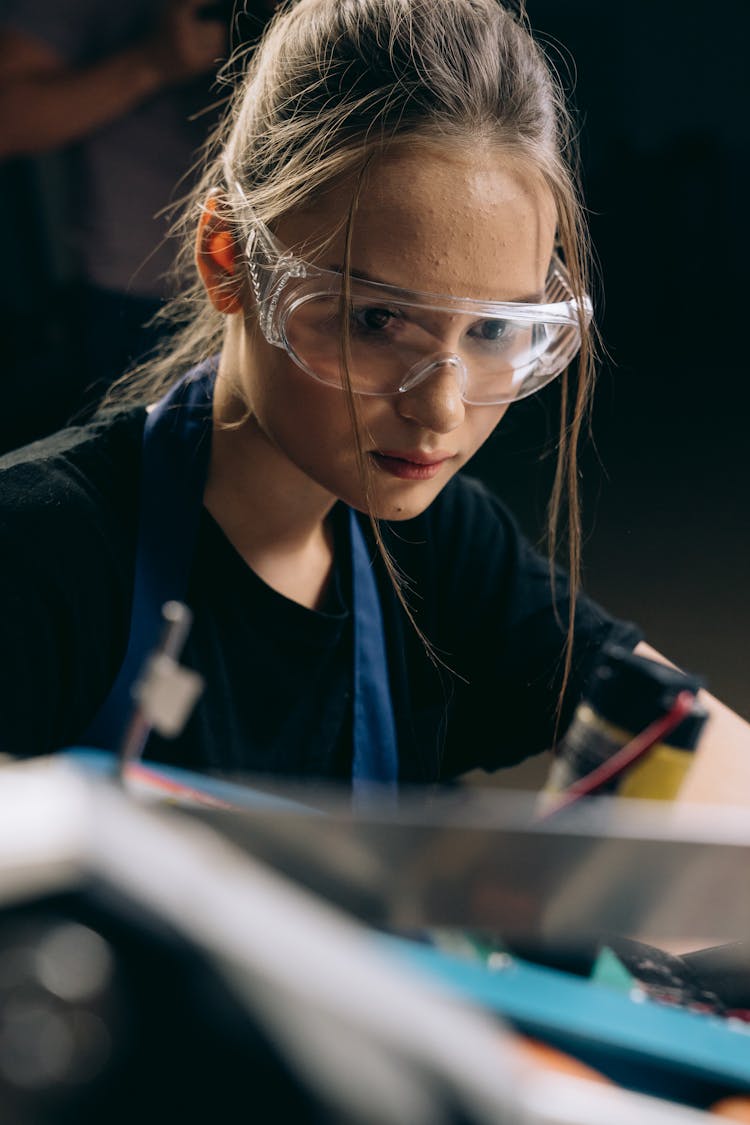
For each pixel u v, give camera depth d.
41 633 1.00
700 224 3.66
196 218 1.10
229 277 1.00
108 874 0.22
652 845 0.43
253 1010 0.22
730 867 0.43
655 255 3.67
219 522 1.10
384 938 0.47
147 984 0.22
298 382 0.93
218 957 0.23
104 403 1.37
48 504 1.03
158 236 2.30
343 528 1.19
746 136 3.62
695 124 3.61
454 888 0.43
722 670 2.81
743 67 3.52
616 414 3.56
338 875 0.42
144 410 1.14
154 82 2.21
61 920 0.22
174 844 0.24
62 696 1.04
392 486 0.97
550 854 0.43
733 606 2.96
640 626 2.93
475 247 0.87
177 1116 0.22
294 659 1.14
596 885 0.44
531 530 3.14
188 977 0.22
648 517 3.19
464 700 1.31
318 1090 0.22
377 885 0.42
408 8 0.91
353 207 0.86
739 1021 0.60
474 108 0.87
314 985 0.23
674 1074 0.48
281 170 0.90
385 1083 0.23
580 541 1.23
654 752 0.65
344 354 0.87
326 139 0.87
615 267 3.69
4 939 0.21
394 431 0.93
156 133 2.25
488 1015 0.48
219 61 1.98
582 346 1.09
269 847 0.41
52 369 2.48
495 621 1.28
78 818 0.23
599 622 1.29
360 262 0.87
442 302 0.87
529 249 0.90
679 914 0.44
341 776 1.19
